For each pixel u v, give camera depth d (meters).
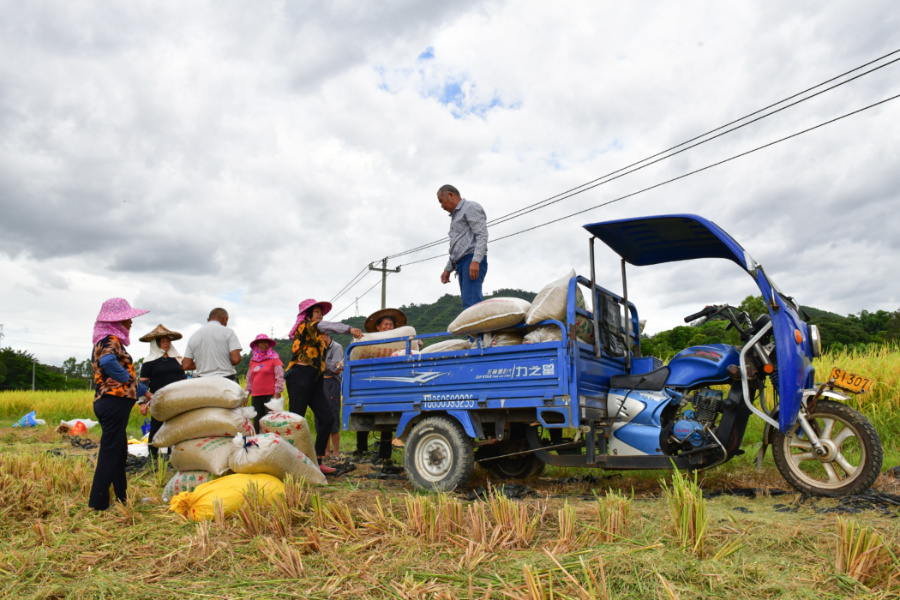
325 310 6.99
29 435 12.80
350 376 6.62
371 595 2.90
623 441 5.50
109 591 3.05
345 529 3.81
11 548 3.77
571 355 5.20
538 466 6.51
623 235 5.72
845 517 4.12
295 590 2.98
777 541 3.44
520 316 5.55
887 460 6.24
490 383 5.61
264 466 4.93
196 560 3.47
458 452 5.66
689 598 2.68
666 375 5.50
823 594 2.70
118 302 5.06
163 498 5.25
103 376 4.88
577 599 2.63
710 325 18.95
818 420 5.29
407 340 6.33
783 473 5.02
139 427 14.05
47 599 3.01
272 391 7.86
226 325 8.05
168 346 7.51
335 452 8.31
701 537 3.21
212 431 5.29
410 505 3.91
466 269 7.02
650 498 5.24
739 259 5.01
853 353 9.99
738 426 5.16
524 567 2.69
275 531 3.84
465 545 3.46
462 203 7.11
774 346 5.17
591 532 3.58
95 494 4.75
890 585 2.71
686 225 5.43
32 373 85.19
